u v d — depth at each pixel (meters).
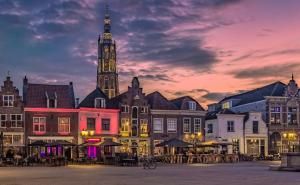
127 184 25.47
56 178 30.58
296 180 28.09
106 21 189.75
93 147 68.75
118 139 70.38
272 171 38.50
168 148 72.81
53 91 68.69
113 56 188.88
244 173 35.56
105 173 36.38
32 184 25.70
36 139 65.62
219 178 30.06
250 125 78.81
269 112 80.00
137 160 55.50
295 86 81.81
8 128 64.81
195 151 69.25
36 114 66.19
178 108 74.88
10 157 59.72
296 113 81.38
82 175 33.78
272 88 81.69
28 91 67.44
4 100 65.12
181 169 42.88
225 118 77.69
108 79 187.88
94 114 69.12
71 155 67.38
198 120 75.19
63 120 67.38
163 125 73.19
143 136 71.75
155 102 73.75
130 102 71.88
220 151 73.38
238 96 92.81
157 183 26.08
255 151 78.62
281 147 79.88
